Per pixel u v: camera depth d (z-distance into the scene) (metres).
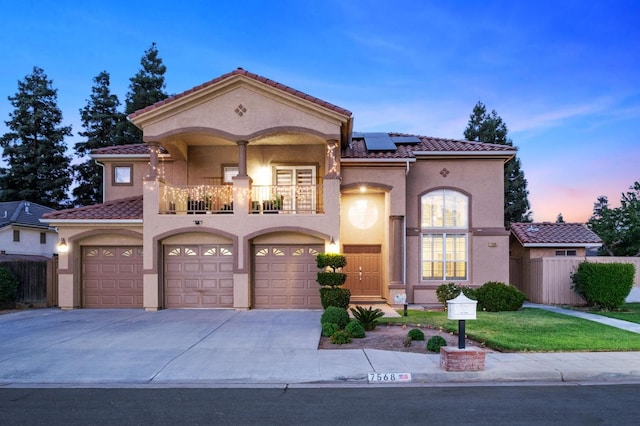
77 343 10.61
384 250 18.30
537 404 6.64
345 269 18.78
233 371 8.33
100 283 16.94
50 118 39.59
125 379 8.01
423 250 18.59
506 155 18.41
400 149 18.30
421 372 8.07
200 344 10.45
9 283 16.72
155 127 16.19
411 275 18.38
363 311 12.25
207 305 16.34
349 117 15.88
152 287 15.98
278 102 16.09
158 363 8.89
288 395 7.16
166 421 6.02
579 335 11.02
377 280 18.81
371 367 8.41
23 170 37.75
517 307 15.50
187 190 17.62
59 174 39.09
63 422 6.00
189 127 16.11
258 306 16.28
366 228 18.80
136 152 18.83
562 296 18.12
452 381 7.97
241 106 16.12
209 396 7.13
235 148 18.34
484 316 14.00
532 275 19.11
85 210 17.00
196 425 5.88
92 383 7.93
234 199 16.02
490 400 6.84
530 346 9.77
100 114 38.69
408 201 18.55
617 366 8.39
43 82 40.19
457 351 8.14
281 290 16.30
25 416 6.24
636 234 23.47
